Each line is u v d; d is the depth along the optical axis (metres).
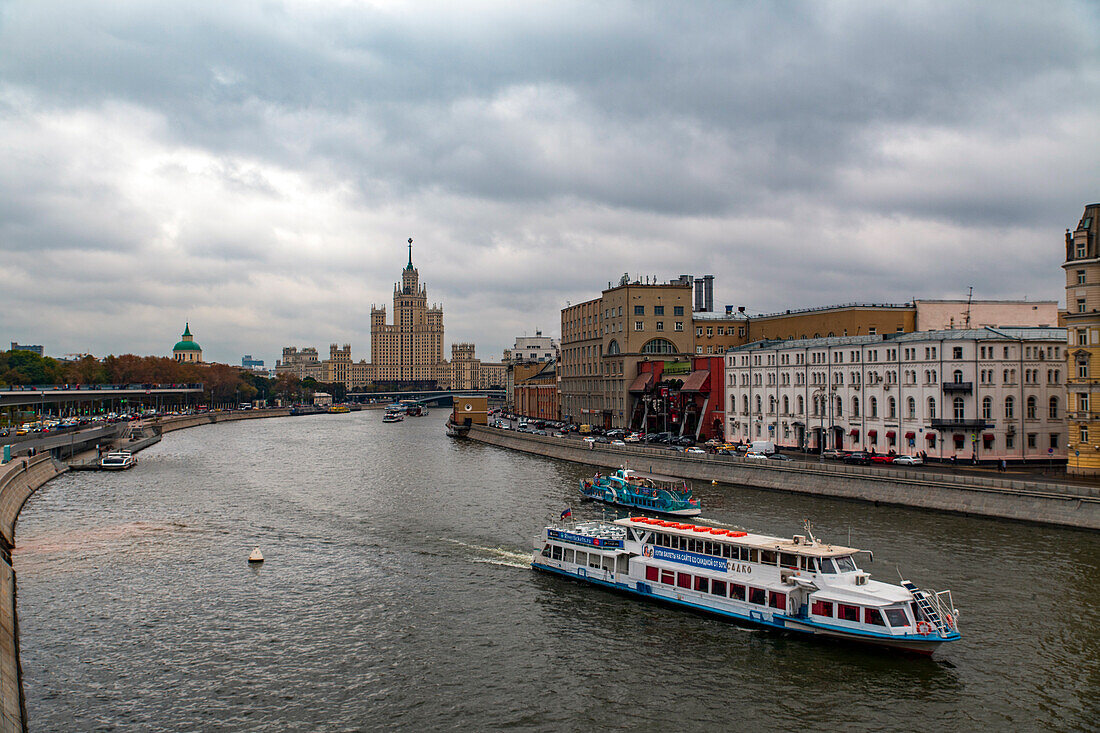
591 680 48.25
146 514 97.44
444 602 62.59
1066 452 110.56
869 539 75.06
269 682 48.06
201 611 60.47
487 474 135.75
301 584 67.25
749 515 88.75
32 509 101.00
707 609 59.50
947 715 43.19
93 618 58.88
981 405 107.44
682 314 194.88
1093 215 92.44
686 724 42.81
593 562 67.44
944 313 165.50
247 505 103.69
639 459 134.00
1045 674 47.16
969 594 59.25
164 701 45.59
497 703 45.31
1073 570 64.12
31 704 45.09
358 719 43.47
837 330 167.62
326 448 194.88
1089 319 91.44
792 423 138.38
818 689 46.56
